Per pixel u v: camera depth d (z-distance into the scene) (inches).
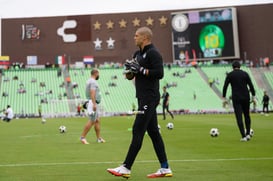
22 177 263.1
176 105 2111.2
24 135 661.3
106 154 385.4
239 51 2593.5
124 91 2332.7
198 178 255.1
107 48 2738.7
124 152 401.4
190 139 531.5
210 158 343.3
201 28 2559.1
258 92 2255.2
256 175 261.1
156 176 262.5
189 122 997.2
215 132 567.8
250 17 2635.3
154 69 261.7
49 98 2236.7
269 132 625.9
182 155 365.7
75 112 1990.7
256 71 2500.0
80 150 422.0
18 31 2736.2
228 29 2527.1
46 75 2529.5
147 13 2733.8
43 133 706.2
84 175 270.8
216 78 2413.9
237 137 551.5
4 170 292.4
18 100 2213.3
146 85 264.5
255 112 1808.6
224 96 507.2
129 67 263.6
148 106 262.7
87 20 2743.6
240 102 493.7
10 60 2726.4
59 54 2733.8
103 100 2215.8
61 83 2423.7
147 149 420.2
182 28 2588.6
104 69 2605.8
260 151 387.9
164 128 778.8
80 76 2514.8
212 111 1957.4
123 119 1337.4
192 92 2276.1
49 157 366.3
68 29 2743.6
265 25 2625.5
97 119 507.8
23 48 2728.8
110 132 698.2
